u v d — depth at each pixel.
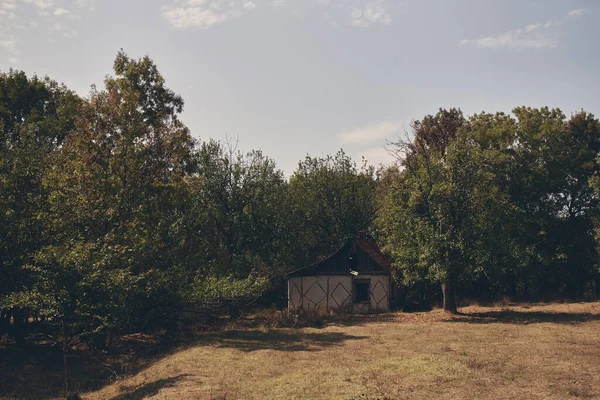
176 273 28.77
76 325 19.38
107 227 27.31
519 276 48.59
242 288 33.94
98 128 33.88
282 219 46.50
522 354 19.69
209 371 18.67
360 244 41.91
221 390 15.68
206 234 41.41
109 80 41.56
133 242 26.52
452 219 33.94
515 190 46.97
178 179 37.12
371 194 54.16
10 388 19.09
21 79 41.94
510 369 17.00
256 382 16.56
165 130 37.41
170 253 30.42
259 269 41.88
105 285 19.47
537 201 47.72
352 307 40.09
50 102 44.88
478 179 34.31
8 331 26.98
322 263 41.06
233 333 29.66
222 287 32.50
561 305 40.66
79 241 21.97
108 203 28.94
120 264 23.80
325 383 15.79
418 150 36.91
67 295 18.16
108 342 26.47
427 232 33.03
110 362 23.75
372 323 33.19
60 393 18.48
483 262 32.72
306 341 25.41
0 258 21.75
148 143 36.03
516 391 14.21
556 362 18.02
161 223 31.86
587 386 14.59
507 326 29.00
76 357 24.45
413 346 22.73
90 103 34.69
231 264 40.81
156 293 27.45
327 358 20.41
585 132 51.53
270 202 44.78
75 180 29.36
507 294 50.62
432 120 52.16
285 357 20.92
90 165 31.77
